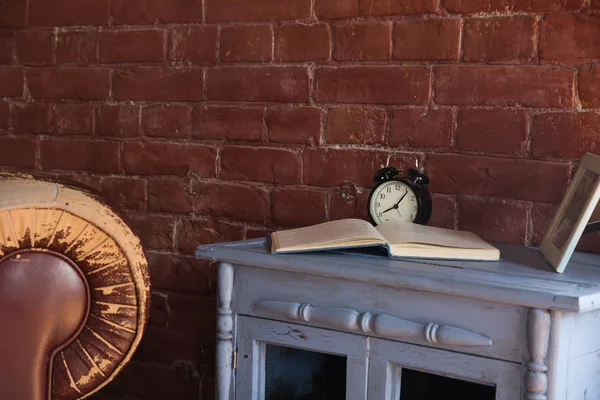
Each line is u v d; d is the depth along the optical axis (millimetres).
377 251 1516
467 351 1297
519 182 1749
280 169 2037
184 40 2131
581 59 1658
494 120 1764
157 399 2266
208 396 2184
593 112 1655
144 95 2199
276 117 2029
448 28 1798
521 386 1242
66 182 1474
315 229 1612
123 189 2254
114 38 2223
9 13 2350
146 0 2166
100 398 2354
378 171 1721
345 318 1400
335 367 1562
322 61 1958
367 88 1907
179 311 2211
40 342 1414
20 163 2365
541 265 1446
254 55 2041
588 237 1675
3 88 2361
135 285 1424
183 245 2189
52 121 2330
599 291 1201
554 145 1703
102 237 1394
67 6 2273
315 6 1954
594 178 1403
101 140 2271
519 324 1240
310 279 1469
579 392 1290
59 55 2301
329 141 1969
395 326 1352
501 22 1737
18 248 1367
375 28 1885
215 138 2117
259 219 2076
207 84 2111
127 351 1464
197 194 2158
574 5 1656
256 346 1547
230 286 1563
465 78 1789
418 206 1677
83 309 1426
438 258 1468
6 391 1417
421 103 1847
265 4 2014
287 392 1602
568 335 1227
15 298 1385
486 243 1569
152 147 2203
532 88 1715
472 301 1288
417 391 1482
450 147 1822
